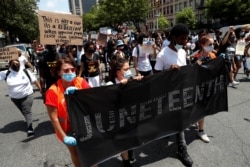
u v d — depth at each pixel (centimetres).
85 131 288
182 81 375
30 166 393
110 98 306
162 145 420
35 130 540
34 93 907
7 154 438
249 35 845
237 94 686
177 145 381
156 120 358
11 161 412
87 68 536
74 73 274
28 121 513
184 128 383
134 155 392
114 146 320
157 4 2459
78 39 698
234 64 782
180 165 359
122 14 4766
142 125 345
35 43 900
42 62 516
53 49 523
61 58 275
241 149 390
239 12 4022
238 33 765
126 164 352
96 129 299
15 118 642
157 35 998
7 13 2830
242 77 898
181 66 369
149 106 347
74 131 274
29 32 3253
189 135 447
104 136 308
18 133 532
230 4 4003
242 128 466
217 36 1298
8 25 2933
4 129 564
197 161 364
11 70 510
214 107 434
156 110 356
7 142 489
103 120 305
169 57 373
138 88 331
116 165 371
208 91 417
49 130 535
